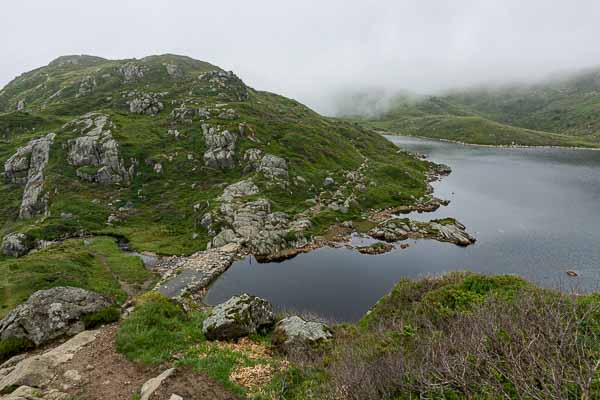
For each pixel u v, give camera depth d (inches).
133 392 470.6
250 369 514.0
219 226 2363.4
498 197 3366.1
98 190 2928.2
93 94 5187.0
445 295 669.3
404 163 4768.7
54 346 655.1
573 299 454.3
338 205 2888.8
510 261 1952.5
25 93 6387.8
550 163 5467.5
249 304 732.0
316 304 1503.4
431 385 313.6
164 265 1958.7
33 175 3144.7
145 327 642.2
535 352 303.4
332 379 437.4
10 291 1414.9
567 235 2311.8
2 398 437.4
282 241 2223.2
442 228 2406.5
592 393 254.4
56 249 2018.9
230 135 3528.5
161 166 3193.9
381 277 1792.6
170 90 5196.9
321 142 4224.9
